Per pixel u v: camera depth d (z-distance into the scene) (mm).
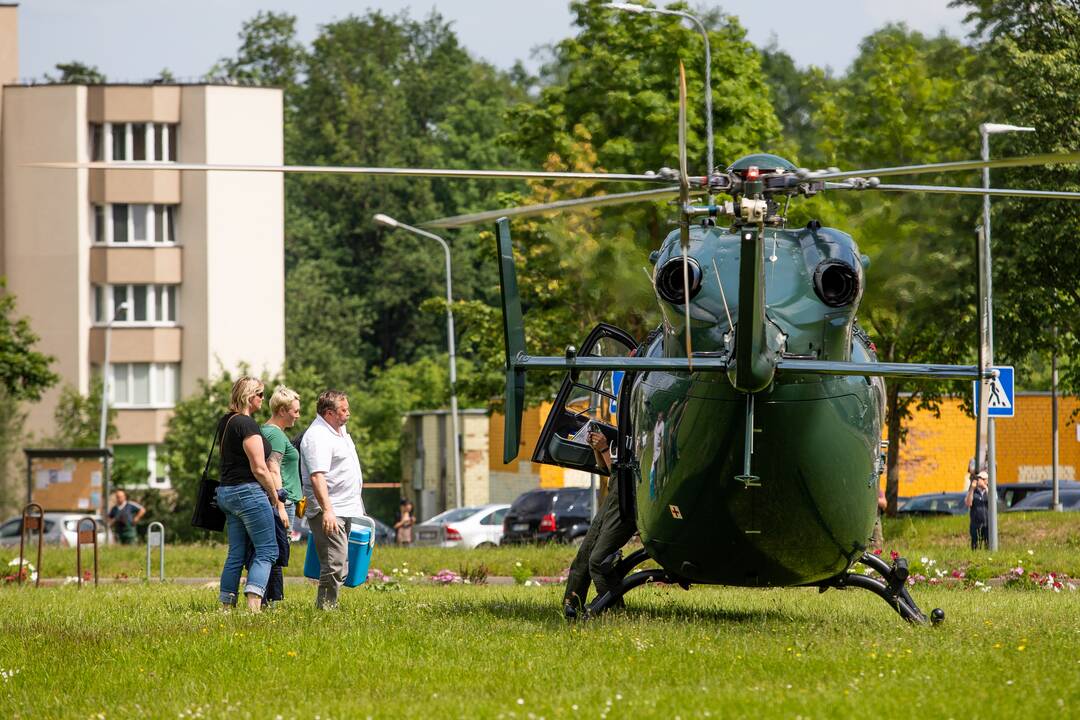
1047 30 73625
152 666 19516
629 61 76938
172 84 133250
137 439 131750
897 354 68375
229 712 15945
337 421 27375
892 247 57312
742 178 19078
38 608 29500
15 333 92812
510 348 23016
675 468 22250
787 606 29656
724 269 21562
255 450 26641
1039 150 69750
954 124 72688
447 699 16375
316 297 178125
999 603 30391
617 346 27000
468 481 131375
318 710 15836
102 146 132375
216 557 53812
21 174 130625
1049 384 119250
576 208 18844
